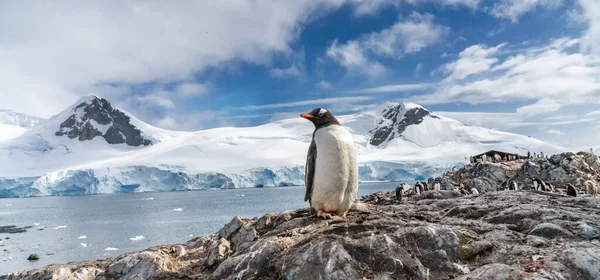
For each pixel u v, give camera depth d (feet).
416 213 36.65
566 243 25.98
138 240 180.14
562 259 22.77
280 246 27.40
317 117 32.19
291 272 24.50
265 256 26.94
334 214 32.99
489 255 25.64
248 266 26.76
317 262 24.31
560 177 99.40
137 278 30.42
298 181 580.30
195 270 31.53
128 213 329.72
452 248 25.50
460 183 115.55
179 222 247.70
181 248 35.96
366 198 65.10
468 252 25.58
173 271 31.14
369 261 24.64
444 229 26.20
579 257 22.47
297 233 29.37
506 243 26.89
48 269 33.73
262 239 29.89
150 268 31.22
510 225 30.48
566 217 30.50
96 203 491.72
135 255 32.78
